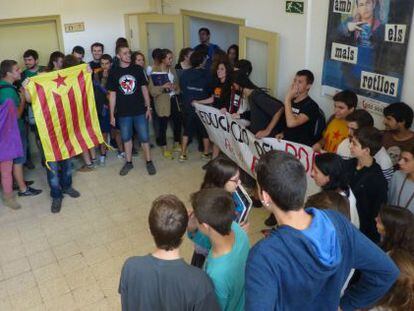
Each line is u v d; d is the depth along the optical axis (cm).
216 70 484
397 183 273
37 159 550
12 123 411
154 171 510
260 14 471
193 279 168
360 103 367
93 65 593
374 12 334
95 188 480
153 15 637
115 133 547
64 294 322
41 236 394
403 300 171
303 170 132
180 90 553
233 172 234
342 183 241
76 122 429
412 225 198
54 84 405
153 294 171
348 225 140
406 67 321
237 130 447
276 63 453
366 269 142
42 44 622
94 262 357
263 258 127
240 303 190
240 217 231
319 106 418
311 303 135
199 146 572
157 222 169
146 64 670
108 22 649
